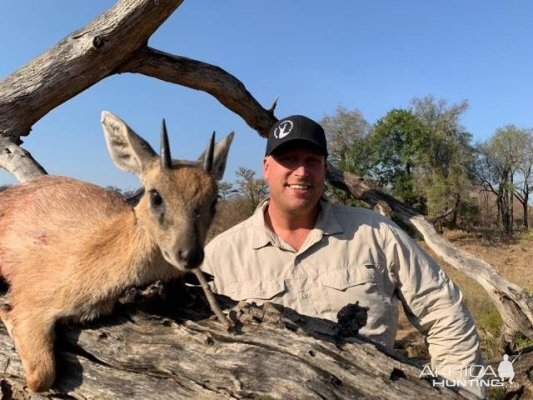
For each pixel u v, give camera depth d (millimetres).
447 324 1090
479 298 4312
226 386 797
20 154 1883
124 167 1019
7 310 915
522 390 2059
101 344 864
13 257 949
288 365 793
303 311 1119
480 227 10992
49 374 845
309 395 771
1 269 977
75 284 862
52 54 1959
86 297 865
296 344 810
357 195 2539
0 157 1890
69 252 889
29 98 1953
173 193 904
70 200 1019
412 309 1135
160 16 1944
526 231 10555
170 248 874
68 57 1948
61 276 866
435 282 1116
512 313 2154
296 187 1121
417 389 799
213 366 810
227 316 860
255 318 839
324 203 1188
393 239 1139
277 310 847
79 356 869
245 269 1176
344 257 1136
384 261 1142
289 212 1146
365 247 1138
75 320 879
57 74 1955
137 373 846
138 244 891
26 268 913
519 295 2115
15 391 921
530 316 2090
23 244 948
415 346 3035
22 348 851
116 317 896
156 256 900
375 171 10648
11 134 1957
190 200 908
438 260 6484
